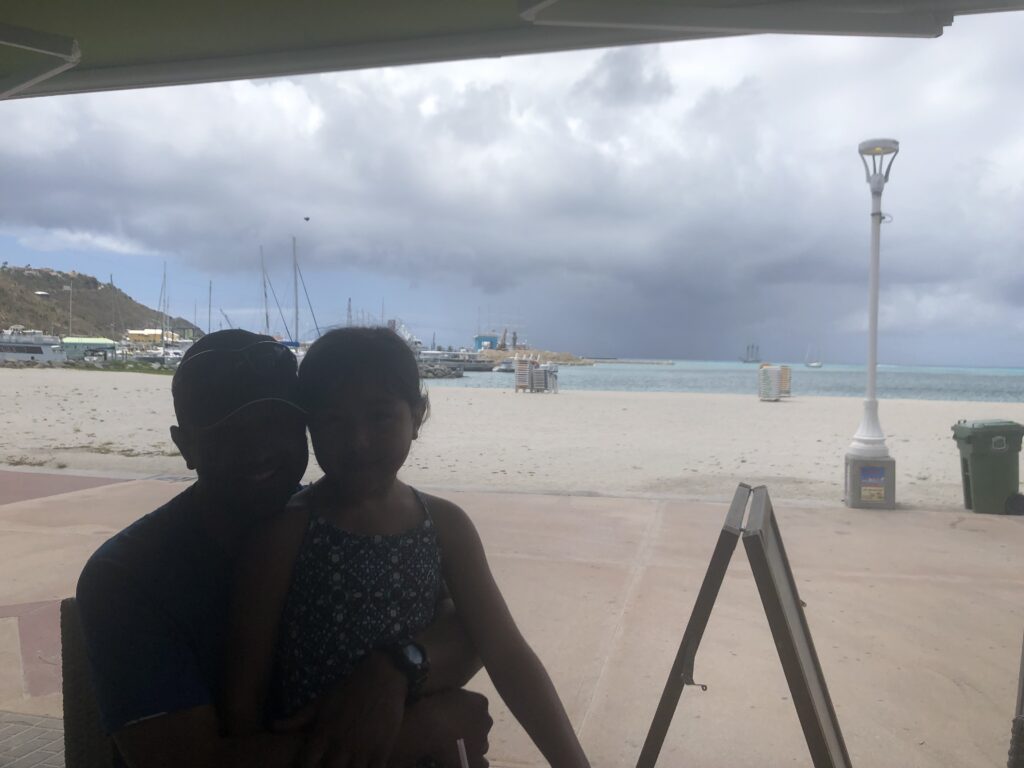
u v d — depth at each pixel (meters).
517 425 19.47
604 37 3.74
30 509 8.23
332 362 1.54
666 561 6.53
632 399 31.83
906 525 7.92
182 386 1.55
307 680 1.53
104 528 7.41
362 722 1.45
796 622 2.44
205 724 1.44
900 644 4.79
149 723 1.40
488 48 3.95
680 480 11.09
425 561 1.62
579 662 4.51
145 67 4.31
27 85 4.12
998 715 3.89
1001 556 6.75
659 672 4.38
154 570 1.50
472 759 1.65
